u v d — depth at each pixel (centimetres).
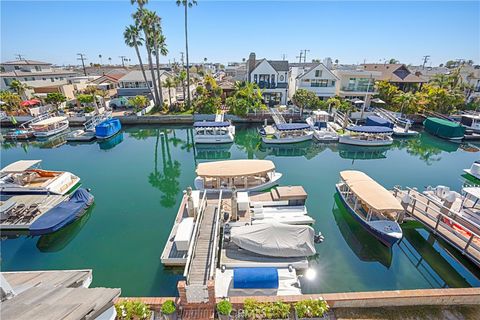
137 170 2475
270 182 1955
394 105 4422
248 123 4016
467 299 924
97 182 2206
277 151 3052
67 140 3291
